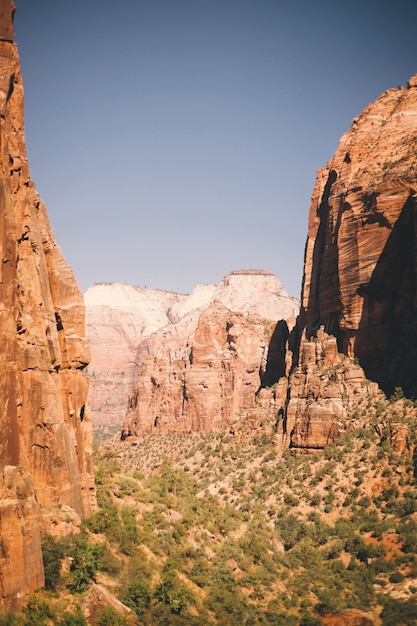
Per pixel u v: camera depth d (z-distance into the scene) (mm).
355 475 116875
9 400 57188
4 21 64312
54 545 62469
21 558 55188
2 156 60938
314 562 98812
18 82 66312
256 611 81812
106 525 73938
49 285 71312
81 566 63188
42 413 63688
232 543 93875
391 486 111688
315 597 88438
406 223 124438
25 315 63281
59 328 71875
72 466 67500
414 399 121938
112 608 63469
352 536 103938
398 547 99750
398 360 127062
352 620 82812
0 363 57062
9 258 58125
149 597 69812
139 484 95812
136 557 74250
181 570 81062
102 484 85688
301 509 116000
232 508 117500
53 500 64438
